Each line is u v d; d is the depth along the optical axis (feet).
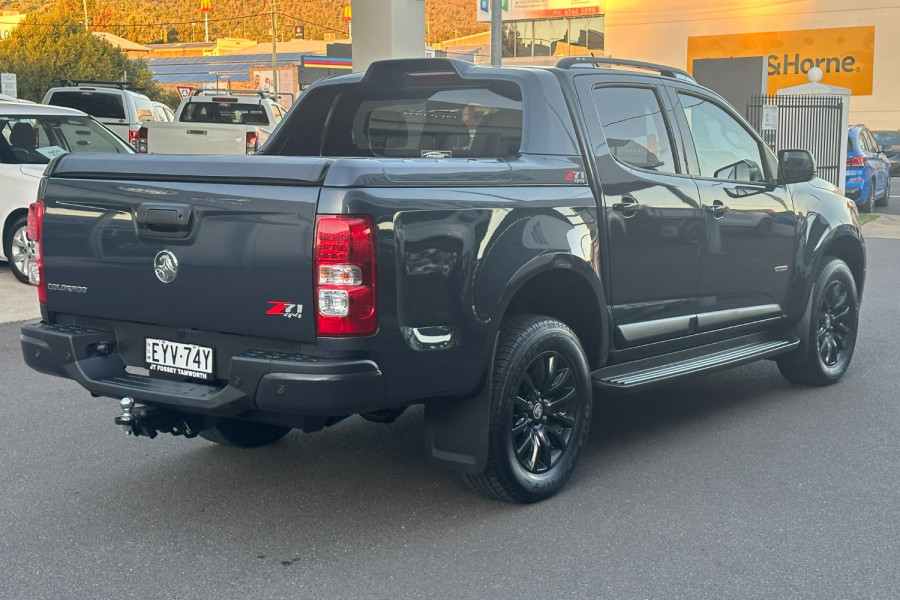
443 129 18.15
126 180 14.57
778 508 15.62
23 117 37.76
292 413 13.16
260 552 13.98
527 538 14.46
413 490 16.46
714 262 19.38
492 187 14.82
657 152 18.54
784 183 21.42
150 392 14.17
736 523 15.01
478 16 89.81
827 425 20.26
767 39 161.07
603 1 172.86
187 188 13.92
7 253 36.19
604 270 16.85
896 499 16.05
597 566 13.50
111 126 63.10
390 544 14.25
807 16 157.58
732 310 20.22
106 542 14.30
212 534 14.60
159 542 14.30
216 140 53.01
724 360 19.57
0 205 36.06
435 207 13.79
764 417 20.86
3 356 25.61
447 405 14.96
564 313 17.24
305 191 13.06
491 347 14.60
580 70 17.47
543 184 15.78
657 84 19.02
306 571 13.35
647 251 17.72
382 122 19.03
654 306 18.13
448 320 13.97
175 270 14.08
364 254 12.94
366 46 57.67
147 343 14.80
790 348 21.79
